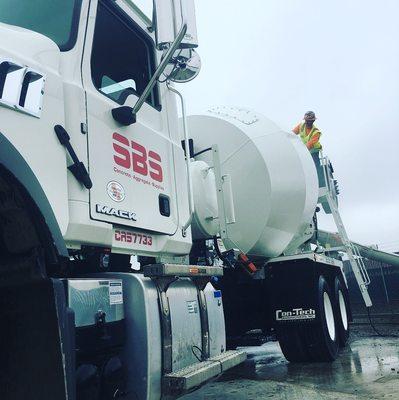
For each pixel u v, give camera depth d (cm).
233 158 582
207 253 464
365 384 458
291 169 602
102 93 283
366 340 814
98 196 262
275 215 579
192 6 256
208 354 314
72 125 253
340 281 762
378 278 1402
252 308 620
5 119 210
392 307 1311
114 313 253
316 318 562
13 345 180
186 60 290
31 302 179
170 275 277
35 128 225
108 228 266
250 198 575
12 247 183
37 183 188
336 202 841
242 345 581
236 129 584
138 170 302
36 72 228
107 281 252
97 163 265
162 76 353
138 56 338
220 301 354
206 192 452
